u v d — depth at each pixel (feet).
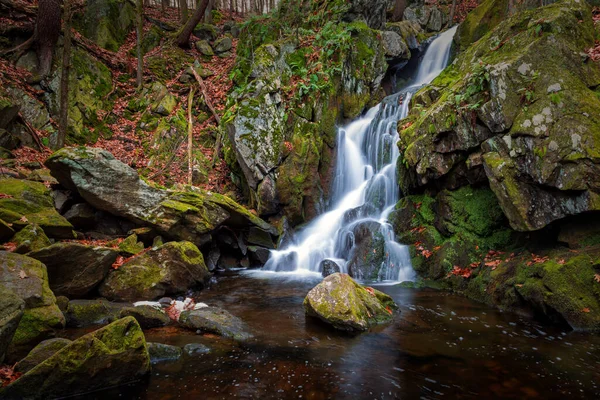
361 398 11.14
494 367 13.20
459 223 24.89
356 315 16.87
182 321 17.17
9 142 31.19
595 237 18.29
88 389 11.27
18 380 10.43
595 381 12.25
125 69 48.83
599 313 16.38
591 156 17.81
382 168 34.22
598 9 30.32
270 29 43.52
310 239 32.09
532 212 19.58
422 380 12.28
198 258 23.89
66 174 23.16
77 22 49.49
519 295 19.16
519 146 20.21
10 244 18.20
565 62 21.11
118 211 24.49
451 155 24.48
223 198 29.86
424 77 51.11
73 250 18.48
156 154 38.83
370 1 46.24
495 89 21.49
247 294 22.81
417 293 22.72
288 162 33.65
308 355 14.06
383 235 27.45
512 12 35.22
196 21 55.52
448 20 60.23
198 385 11.76
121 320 12.38
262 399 10.98
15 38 40.06
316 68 37.29
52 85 38.34
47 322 13.78
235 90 40.55
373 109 40.32
